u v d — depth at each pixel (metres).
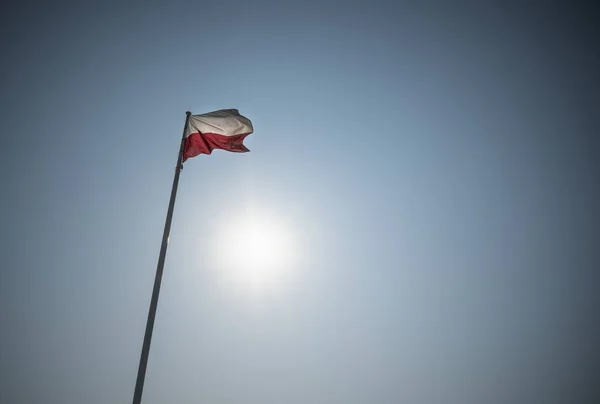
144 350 14.95
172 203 17.84
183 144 19.16
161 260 16.59
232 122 19.83
